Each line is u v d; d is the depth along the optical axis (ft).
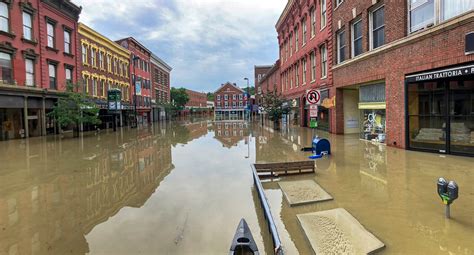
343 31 55.88
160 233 15.53
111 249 13.76
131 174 30.30
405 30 37.19
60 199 21.85
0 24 64.75
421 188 21.03
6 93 64.44
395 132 39.29
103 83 113.70
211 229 15.96
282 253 11.18
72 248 13.92
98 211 19.12
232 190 23.52
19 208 19.89
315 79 72.84
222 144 56.08
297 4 86.12
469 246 12.78
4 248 13.99
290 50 101.04
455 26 29.37
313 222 15.85
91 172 31.42
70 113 72.84
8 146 55.11
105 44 115.34
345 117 59.67
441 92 33.19
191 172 30.83
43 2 76.95
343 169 28.12
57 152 46.93
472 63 28.45
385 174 25.35
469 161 28.91
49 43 80.59
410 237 13.80
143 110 162.61
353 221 15.53
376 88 45.65
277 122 84.23
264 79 179.42
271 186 24.18
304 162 27.09
